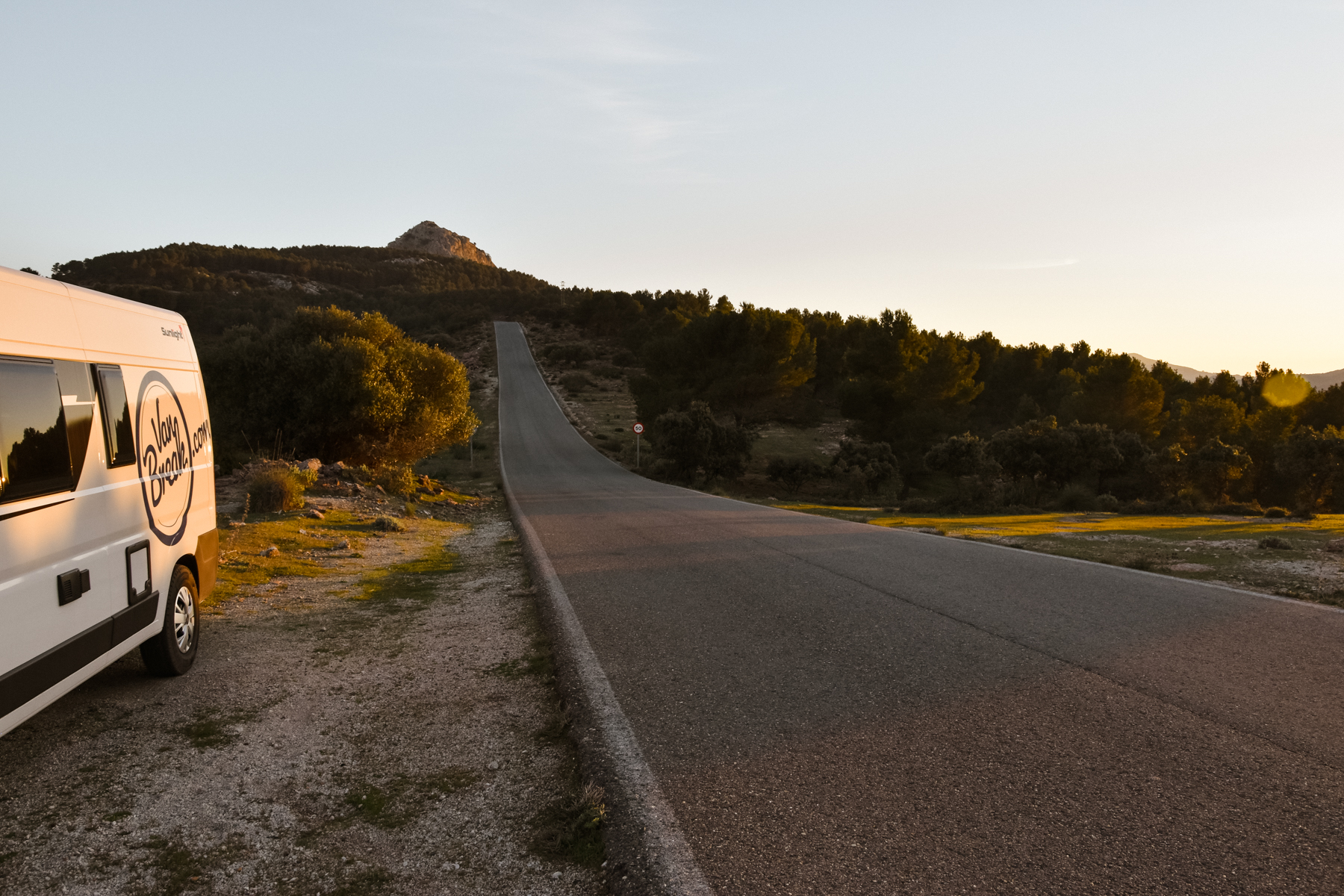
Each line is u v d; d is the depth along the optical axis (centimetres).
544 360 11338
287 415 2544
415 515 1838
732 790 351
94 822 344
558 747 427
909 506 3256
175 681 552
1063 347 7712
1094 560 1027
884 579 877
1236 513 3127
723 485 4050
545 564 1038
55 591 389
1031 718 430
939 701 462
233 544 1105
